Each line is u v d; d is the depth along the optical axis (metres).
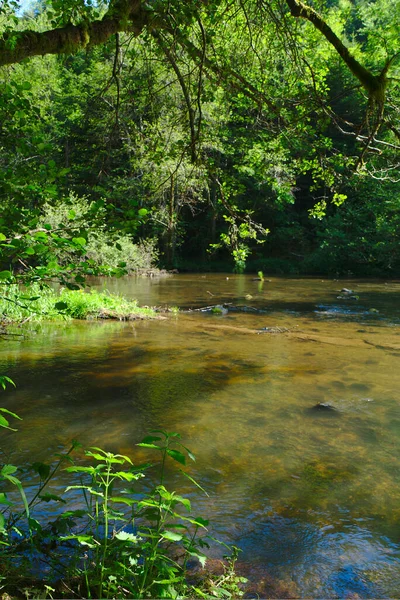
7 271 2.86
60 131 19.77
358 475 4.35
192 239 37.44
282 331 11.34
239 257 5.36
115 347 9.46
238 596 2.72
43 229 3.10
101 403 6.22
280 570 3.04
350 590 2.88
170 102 5.91
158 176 6.57
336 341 10.30
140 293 19.00
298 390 6.85
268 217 35.34
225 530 3.47
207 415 5.83
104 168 5.34
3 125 3.75
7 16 3.46
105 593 2.21
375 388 6.95
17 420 5.56
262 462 4.59
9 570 2.35
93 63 13.84
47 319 12.17
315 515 3.70
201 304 16.03
